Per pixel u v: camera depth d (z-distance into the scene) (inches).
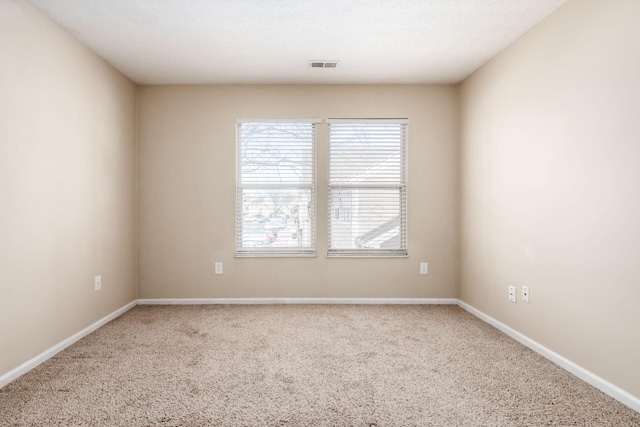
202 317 133.3
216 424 66.8
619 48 76.3
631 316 73.9
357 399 75.8
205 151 151.9
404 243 153.9
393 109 153.0
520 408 72.7
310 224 154.0
